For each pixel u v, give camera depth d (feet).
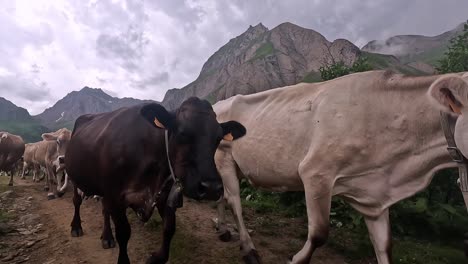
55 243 17.85
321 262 15.72
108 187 12.66
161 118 10.59
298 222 21.35
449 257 16.39
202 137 10.17
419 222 19.69
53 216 22.99
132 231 19.11
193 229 19.08
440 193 20.26
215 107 17.78
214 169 10.07
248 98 15.92
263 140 13.99
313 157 11.89
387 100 11.44
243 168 15.35
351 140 11.44
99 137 13.35
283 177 13.55
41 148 36.78
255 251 15.02
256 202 25.09
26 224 21.13
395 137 11.18
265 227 20.16
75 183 17.11
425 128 10.69
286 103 13.96
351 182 11.78
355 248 17.17
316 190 11.68
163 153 11.66
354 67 24.18
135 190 12.21
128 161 12.10
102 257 15.94
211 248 16.51
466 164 9.06
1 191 33.24
